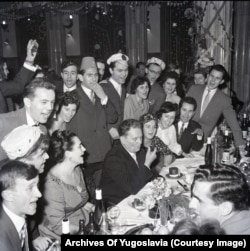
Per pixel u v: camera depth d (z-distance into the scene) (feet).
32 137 6.19
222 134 12.52
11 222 5.15
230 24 17.35
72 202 7.52
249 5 21.48
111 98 12.21
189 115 11.48
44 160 6.55
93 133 10.95
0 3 26.43
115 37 29.37
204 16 17.52
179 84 18.79
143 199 7.33
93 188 9.60
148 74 14.37
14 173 5.01
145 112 12.84
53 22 27.91
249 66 22.34
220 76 12.11
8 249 5.03
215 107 12.48
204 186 4.86
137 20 26.27
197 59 18.06
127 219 6.63
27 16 28.55
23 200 5.11
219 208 4.83
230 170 5.03
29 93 7.69
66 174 7.51
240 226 4.71
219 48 17.57
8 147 6.06
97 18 28.25
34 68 10.29
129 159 8.64
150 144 10.20
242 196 4.83
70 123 10.58
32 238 7.02
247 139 11.64
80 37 29.86
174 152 11.28
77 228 7.30
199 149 11.74
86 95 10.84
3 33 30.12
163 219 6.27
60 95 9.67
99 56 29.96
